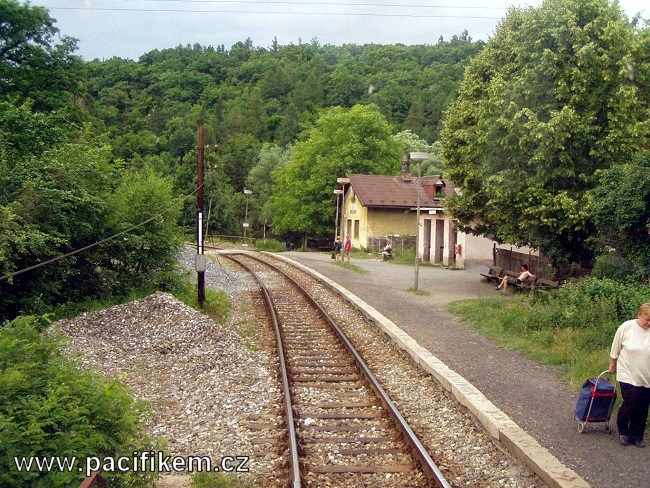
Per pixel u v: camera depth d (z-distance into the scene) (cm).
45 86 2736
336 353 1304
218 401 930
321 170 5356
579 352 1177
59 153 1645
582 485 617
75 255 1636
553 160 1884
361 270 3133
